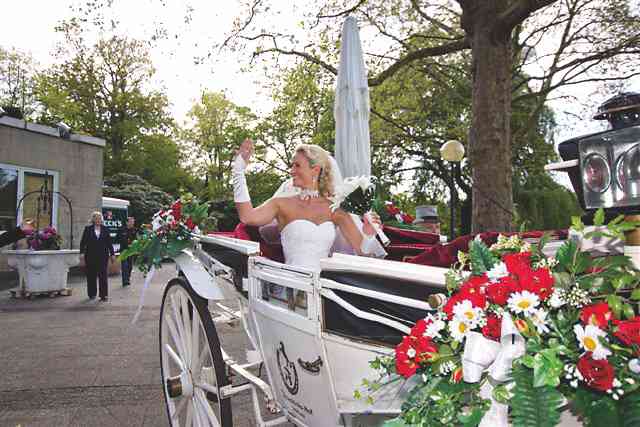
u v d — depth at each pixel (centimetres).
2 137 1360
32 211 1447
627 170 145
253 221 334
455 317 135
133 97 3478
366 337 181
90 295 1006
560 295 130
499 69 914
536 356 123
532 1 835
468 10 945
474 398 139
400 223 408
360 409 188
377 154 2106
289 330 220
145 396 432
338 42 1267
